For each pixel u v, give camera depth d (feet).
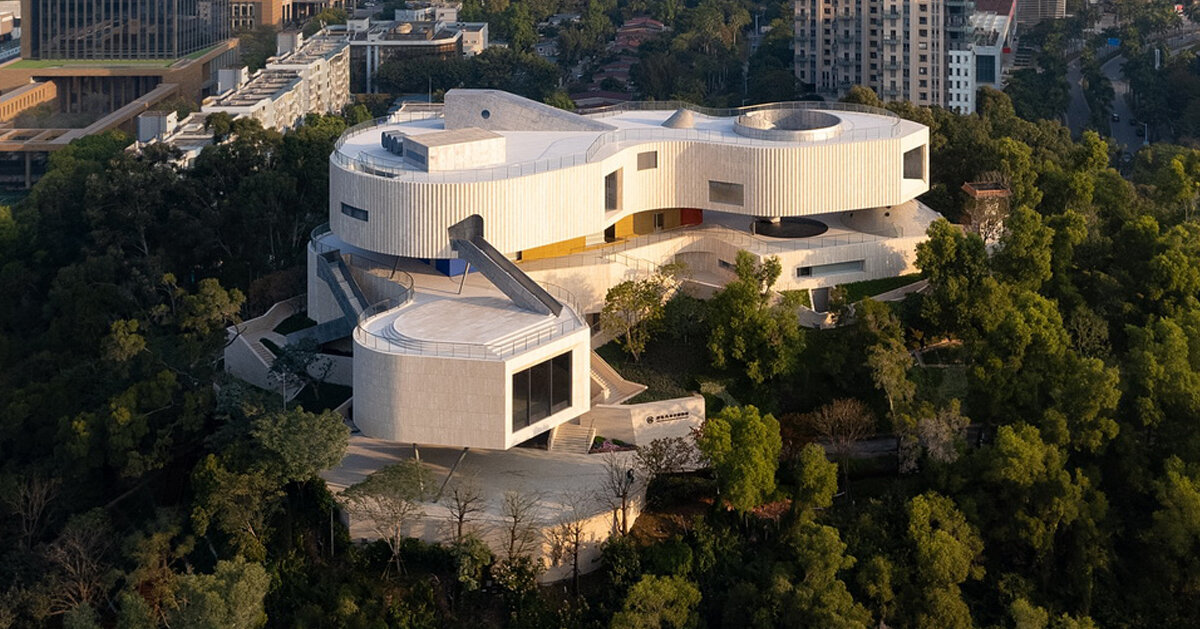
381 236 588.50
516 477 505.66
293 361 561.84
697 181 637.30
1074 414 503.61
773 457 489.26
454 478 505.25
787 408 550.36
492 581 469.98
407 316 529.45
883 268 631.56
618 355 578.25
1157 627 489.26
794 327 556.51
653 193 640.17
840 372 554.05
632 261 614.75
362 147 636.89
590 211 606.96
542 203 590.96
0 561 522.47
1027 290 568.41
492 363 484.33
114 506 547.08
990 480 485.15
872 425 531.50
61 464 547.08
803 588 447.42
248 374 609.83
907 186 647.56
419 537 482.28
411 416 497.05
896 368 519.19
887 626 464.24
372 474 481.05
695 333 584.81
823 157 621.31
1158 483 496.64
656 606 446.19
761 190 622.13
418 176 586.04
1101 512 490.90
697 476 514.27
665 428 536.01
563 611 458.91
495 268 552.00
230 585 448.65
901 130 651.25
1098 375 498.69
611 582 466.29
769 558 478.18
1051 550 492.95
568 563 476.13
